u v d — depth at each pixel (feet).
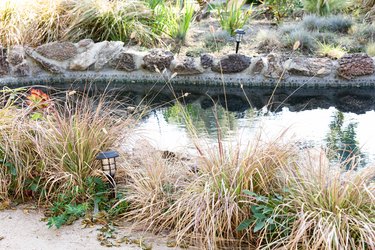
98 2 21.89
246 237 8.28
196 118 15.75
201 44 22.43
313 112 16.58
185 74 19.70
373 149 12.87
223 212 8.18
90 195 9.40
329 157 10.38
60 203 9.16
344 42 21.91
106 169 9.34
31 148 9.98
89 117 10.51
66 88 19.35
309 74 19.06
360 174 8.26
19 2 21.26
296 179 8.43
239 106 17.46
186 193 8.60
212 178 8.57
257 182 8.57
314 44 21.48
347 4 26.25
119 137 10.50
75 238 8.33
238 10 23.88
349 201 7.84
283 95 18.86
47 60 19.90
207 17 27.04
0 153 9.86
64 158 9.66
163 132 14.01
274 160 8.68
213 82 19.60
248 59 19.34
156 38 22.18
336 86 19.15
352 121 15.49
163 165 9.43
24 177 9.67
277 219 8.05
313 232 7.49
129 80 20.18
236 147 9.21
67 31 21.15
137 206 9.00
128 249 8.02
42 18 21.40
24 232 8.50
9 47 19.80
